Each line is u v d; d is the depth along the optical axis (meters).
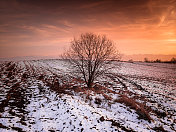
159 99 15.09
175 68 57.69
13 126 6.42
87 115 8.58
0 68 30.61
